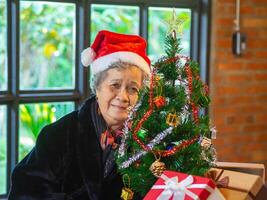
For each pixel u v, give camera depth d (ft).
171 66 3.86
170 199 3.27
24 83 8.95
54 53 9.19
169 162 3.77
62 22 9.20
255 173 4.39
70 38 9.32
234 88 11.02
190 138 3.75
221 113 10.88
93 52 4.56
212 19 10.58
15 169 4.50
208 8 10.55
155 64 3.90
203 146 3.79
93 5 9.43
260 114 11.55
